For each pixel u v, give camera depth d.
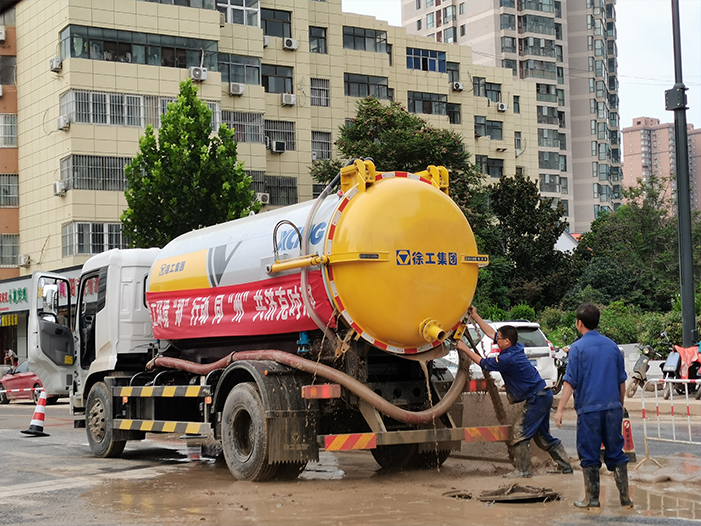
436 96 51.69
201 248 11.17
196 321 10.95
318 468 10.49
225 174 29.73
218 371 10.24
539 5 84.00
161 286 11.83
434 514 7.04
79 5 35.06
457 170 36.66
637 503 7.34
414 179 9.23
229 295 10.32
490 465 9.98
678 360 17.61
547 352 18.38
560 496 7.68
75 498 8.52
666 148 164.50
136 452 12.95
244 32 40.09
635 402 16.97
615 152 98.69
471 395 9.48
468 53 53.50
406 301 8.67
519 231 42.69
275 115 42.22
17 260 39.94
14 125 39.91
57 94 36.12
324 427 9.41
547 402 9.02
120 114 35.66
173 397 11.31
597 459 7.16
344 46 47.25
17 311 38.00
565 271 42.38
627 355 22.95
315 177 38.34
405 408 9.30
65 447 13.90
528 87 63.38
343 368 8.96
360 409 8.85
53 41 36.34
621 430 7.18
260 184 39.91
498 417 9.44
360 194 8.81
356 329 8.62
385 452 10.33
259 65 40.38
